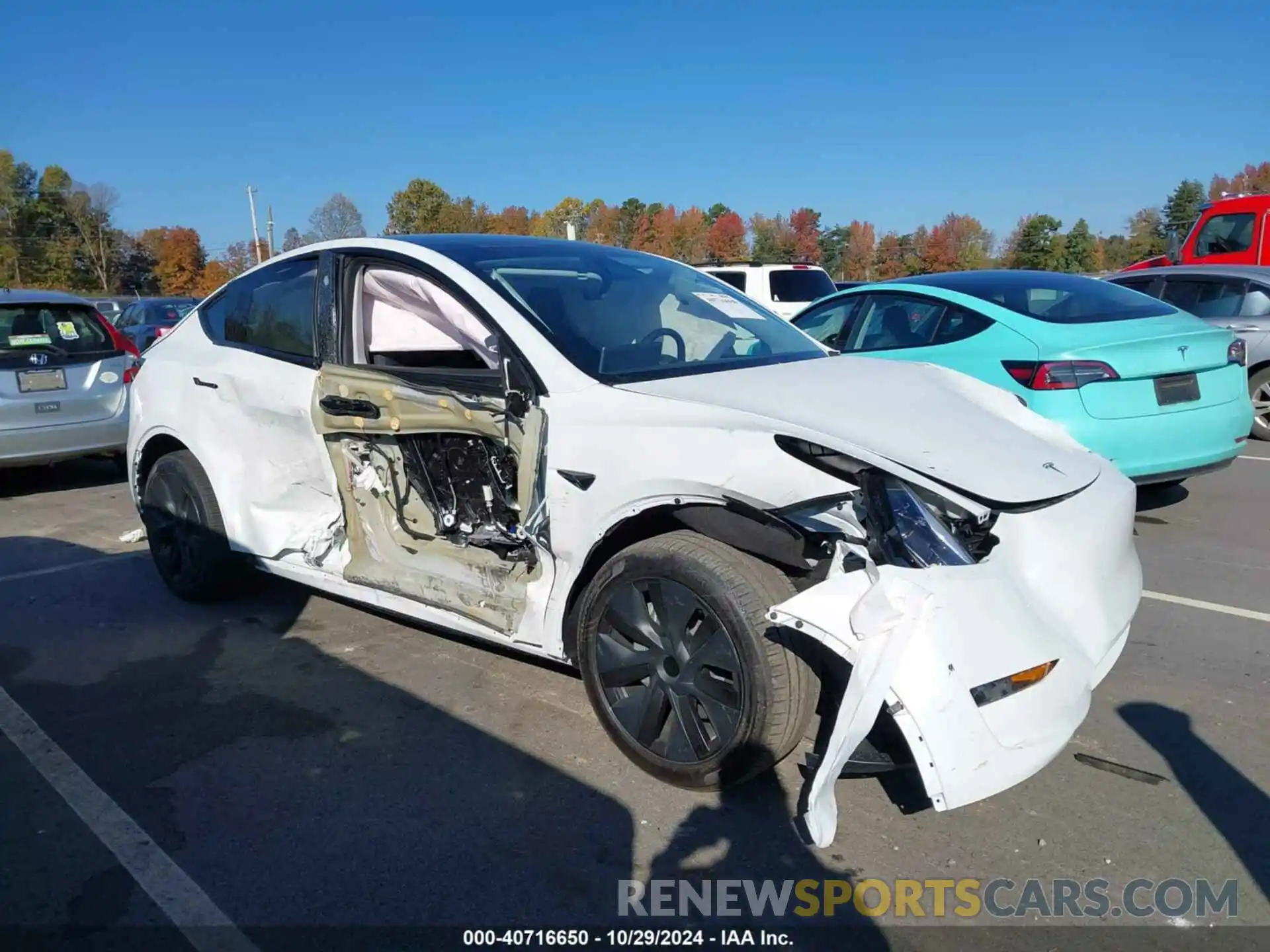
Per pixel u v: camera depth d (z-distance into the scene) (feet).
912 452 8.73
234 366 13.83
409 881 8.43
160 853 8.90
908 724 7.54
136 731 11.30
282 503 13.56
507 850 8.84
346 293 12.55
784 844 8.86
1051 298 19.13
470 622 11.19
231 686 12.47
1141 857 8.65
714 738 9.04
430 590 11.64
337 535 12.85
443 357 13.32
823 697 9.45
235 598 15.66
